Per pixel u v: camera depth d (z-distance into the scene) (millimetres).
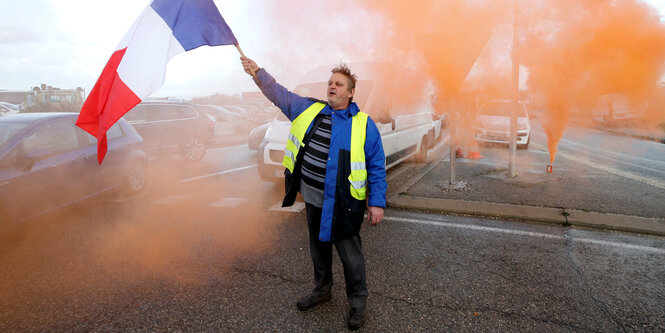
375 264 3225
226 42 2459
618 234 3895
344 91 2158
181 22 2514
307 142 2273
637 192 5219
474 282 2914
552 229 4047
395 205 4820
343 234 2180
